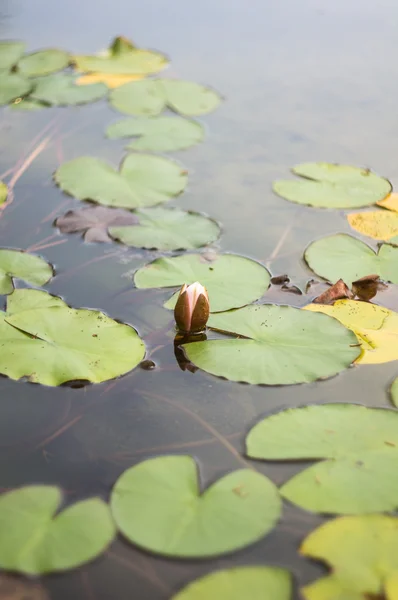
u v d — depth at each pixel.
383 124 1.75
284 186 1.57
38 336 1.28
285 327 1.31
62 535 1.10
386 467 1.15
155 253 1.44
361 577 1.07
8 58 1.96
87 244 1.45
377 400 1.23
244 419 1.21
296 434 1.18
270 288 1.38
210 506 1.12
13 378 1.23
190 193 1.56
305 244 1.46
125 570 1.08
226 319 1.32
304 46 2.03
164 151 1.67
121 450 1.18
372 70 1.93
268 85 1.88
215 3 2.32
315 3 2.32
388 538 1.09
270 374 1.25
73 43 2.03
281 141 1.70
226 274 1.39
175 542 1.09
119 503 1.12
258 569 1.07
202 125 1.75
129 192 1.55
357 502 1.12
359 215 1.51
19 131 1.73
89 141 1.70
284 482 1.14
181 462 1.16
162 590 1.07
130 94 1.84
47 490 1.14
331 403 1.21
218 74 1.92
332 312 1.33
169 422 1.21
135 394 1.24
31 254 1.42
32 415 1.21
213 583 1.06
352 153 1.66
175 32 2.10
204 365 1.26
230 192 1.57
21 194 1.55
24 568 1.08
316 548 1.09
